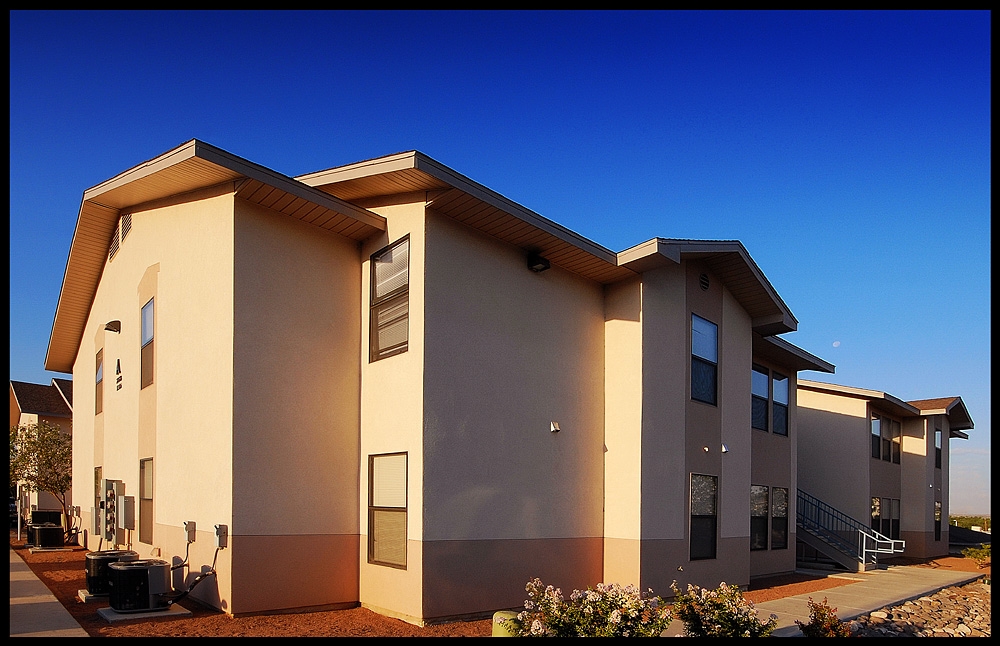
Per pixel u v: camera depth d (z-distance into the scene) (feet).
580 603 25.22
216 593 31.81
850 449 78.69
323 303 36.94
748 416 52.47
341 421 36.76
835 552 66.39
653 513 41.39
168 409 37.63
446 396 34.42
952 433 113.70
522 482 37.70
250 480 32.30
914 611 45.09
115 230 47.57
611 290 44.50
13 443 70.49
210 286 34.83
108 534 45.19
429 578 32.40
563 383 41.04
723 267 48.44
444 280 35.12
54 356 68.74
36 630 27.30
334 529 35.50
